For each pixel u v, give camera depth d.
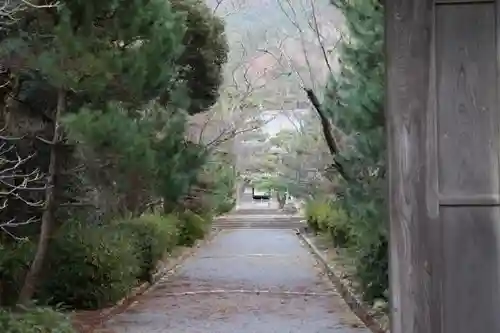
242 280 13.91
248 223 35.16
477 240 2.02
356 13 7.64
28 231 8.74
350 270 12.77
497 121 2.02
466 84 2.03
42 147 8.23
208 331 8.46
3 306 7.69
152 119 7.74
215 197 23.42
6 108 8.04
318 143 16.53
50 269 9.30
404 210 2.06
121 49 7.32
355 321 9.09
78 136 6.61
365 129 7.57
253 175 41.22
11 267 8.19
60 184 8.41
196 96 13.68
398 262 2.07
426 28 2.05
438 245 2.03
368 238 8.04
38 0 6.76
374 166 7.73
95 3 6.91
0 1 6.38
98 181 7.67
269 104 20.23
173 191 7.92
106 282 9.73
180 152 7.93
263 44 17.22
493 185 2.02
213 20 13.41
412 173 2.05
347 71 8.14
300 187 22.56
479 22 2.03
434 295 2.03
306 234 26.36
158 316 9.62
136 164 7.04
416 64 2.05
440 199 2.03
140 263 12.18
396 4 2.07
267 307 10.38
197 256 19.38
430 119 2.04
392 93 2.07
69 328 6.55
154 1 7.43
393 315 2.08
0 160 6.85
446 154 2.04
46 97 7.83
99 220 11.64
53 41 6.72
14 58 6.84
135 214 14.30
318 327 8.71
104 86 6.84
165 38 7.52
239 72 20.38
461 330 2.02
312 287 12.72
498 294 2.01
